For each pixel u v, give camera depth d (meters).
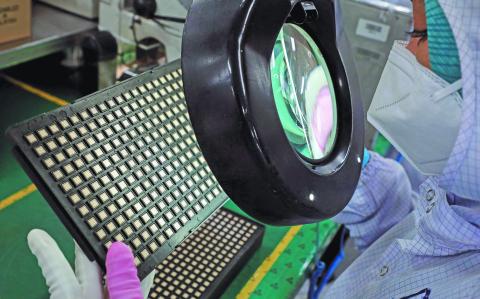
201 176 0.76
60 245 1.15
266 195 0.50
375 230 1.18
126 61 1.65
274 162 0.48
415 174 1.58
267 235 1.31
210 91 0.49
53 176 0.63
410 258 0.92
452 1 0.64
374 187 1.12
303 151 0.58
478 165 0.65
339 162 0.62
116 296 0.60
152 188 0.70
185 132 0.78
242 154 0.49
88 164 0.66
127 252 0.62
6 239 1.14
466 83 0.62
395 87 0.81
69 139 0.66
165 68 0.84
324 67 0.68
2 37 1.46
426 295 0.79
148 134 0.75
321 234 1.34
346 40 0.75
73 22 1.70
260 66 0.50
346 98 0.68
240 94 0.48
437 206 0.82
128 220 0.66
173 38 1.48
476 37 0.62
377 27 1.44
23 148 0.62
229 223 1.21
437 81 0.74
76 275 0.74
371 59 1.47
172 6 1.43
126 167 0.69
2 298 1.01
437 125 0.77
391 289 0.88
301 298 1.53
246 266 1.20
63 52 1.71
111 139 0.70
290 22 0.60
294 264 1.24
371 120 0.88
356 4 1.44
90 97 0.72
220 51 0.49
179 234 0.69
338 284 1.13
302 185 0.52
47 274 0.72
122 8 1.56
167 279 1.03
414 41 0.77
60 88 1.71
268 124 0.49
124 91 0.76
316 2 0.63
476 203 0.78
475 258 0.79
